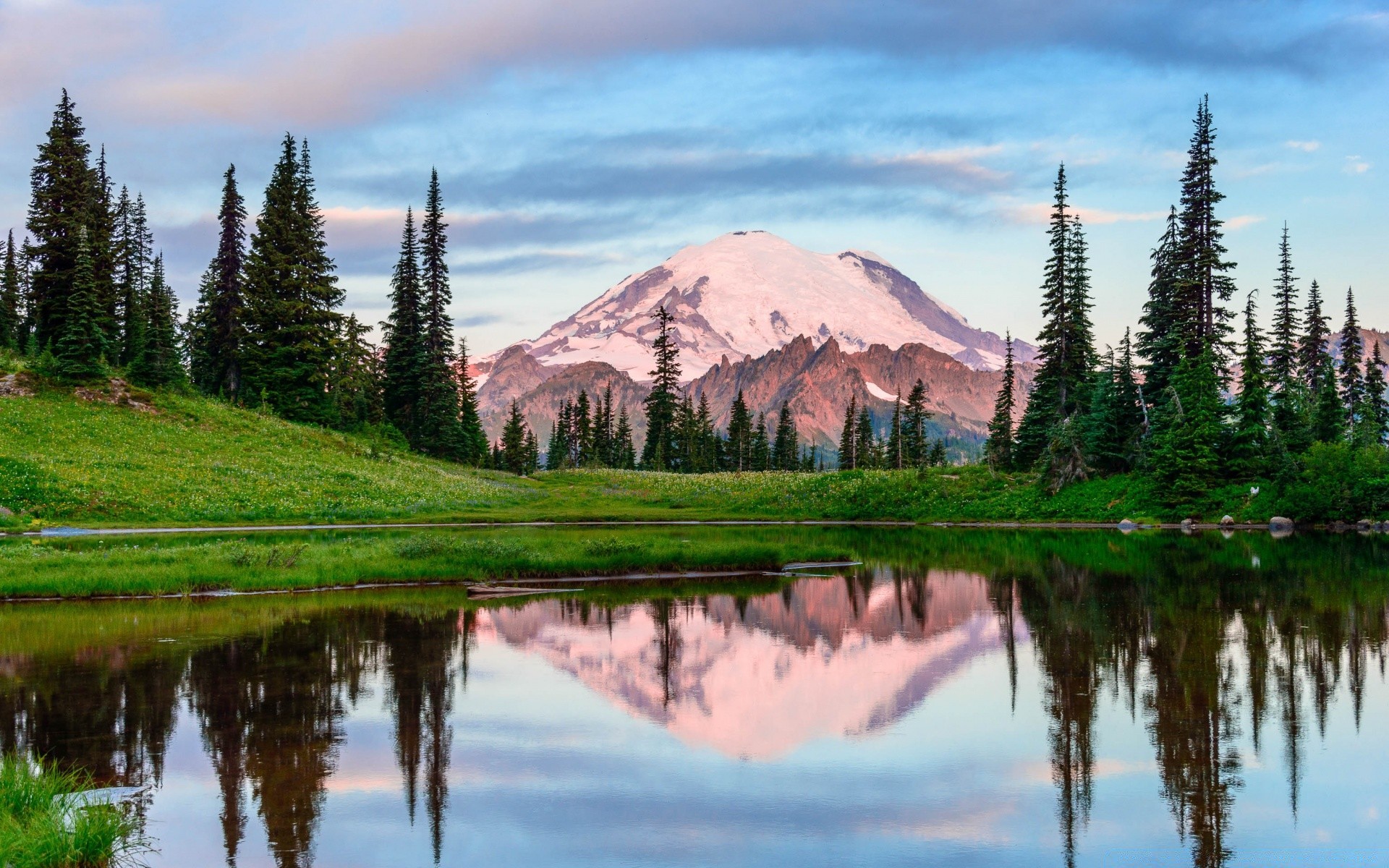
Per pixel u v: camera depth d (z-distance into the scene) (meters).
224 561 37.41
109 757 16.19
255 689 20.67
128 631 26.64
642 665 23.55
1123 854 12.69
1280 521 63.41
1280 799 14.52
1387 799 14.45
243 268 90.06
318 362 94.12
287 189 93.75
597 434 154.50
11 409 71.06
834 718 18.94
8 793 13.17
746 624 29.03
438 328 101.25
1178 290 76.44
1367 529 62.56
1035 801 14.51
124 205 98.88
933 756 16.62
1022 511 75.25
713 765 16.23
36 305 85.81
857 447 160.62
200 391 90.06
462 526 67.31
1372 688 20.56
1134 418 78.25
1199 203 75.69
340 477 75.44
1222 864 12.37
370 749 16.89
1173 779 15.37
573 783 15.34
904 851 12.81
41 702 19.39
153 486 63.88
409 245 101.75
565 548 48.12
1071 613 30.03
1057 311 83.00
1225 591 34.12
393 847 12.84
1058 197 82.81
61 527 55.16
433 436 100.56
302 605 31.59
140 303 96.56
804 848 12.88
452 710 19.33
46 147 82.88
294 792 14.76
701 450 152.38
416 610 30.86
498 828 13.51
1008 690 20.91
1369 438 75.38
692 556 41.75
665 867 12.31
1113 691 20.66
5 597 31.67
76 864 11.86
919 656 24.47
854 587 36.81
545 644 25.80
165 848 12.74
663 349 147.38
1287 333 88.69
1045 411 82.94
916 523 77.75
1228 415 71.69
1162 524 67.69
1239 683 21.09
